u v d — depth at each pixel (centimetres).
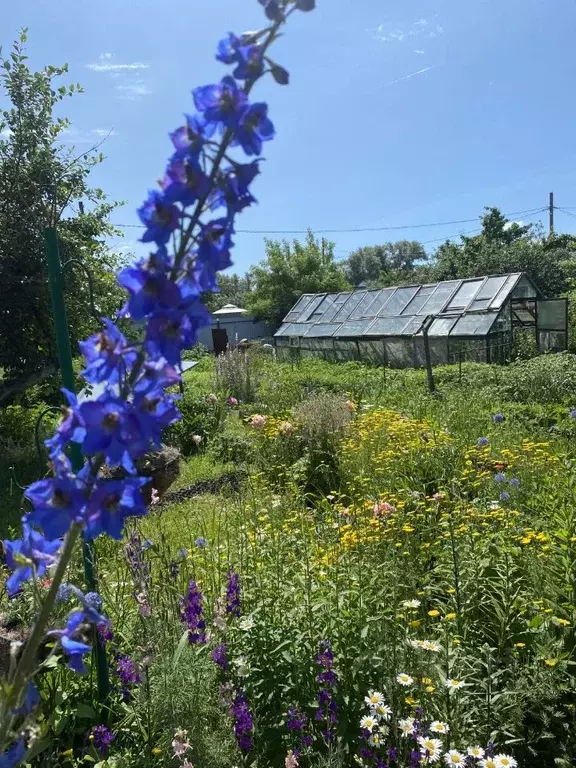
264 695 291
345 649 298
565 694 305
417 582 396
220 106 117
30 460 850
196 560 437
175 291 117
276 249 3831
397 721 262
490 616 346
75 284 951
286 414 1084
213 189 123
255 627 305
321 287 3791
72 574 344
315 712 279
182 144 121
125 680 277
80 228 1002
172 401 123
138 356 122
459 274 3566
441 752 260
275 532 450
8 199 944
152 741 270
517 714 280
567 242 3519
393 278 4594
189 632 292
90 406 113
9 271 920
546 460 680
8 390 952
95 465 124
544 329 1878
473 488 628
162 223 120
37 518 120
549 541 409
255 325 3972
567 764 271
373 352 2155
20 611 307
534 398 1132
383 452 739
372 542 424
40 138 965
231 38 123
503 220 4050
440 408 1038
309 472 794
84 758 265
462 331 1869
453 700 280
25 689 135
